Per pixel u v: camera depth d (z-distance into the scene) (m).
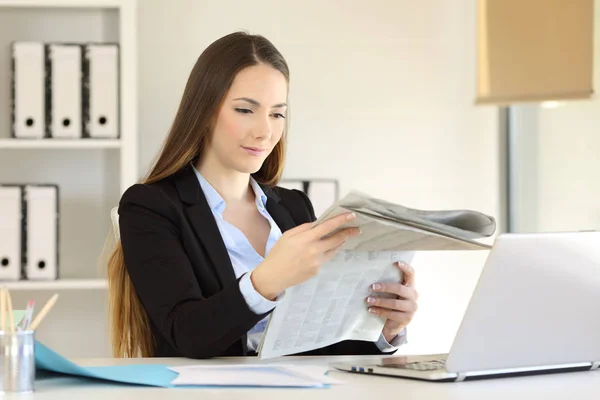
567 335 1.55
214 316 1.74
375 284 1.86
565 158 3.92
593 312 1.55
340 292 1.80
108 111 3.65
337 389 1.40
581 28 3.36
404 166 4.15
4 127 3.89
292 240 1.64
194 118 2.21
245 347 2.06
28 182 3.93
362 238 1.67
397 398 1.32
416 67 4.15
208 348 1.78
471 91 4.18
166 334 1.88
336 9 4.10
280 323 1.73
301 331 1.79
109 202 3.96
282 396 1.33
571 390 1.40
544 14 3.41
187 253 2.09
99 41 3.92
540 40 3.42
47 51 3.63
